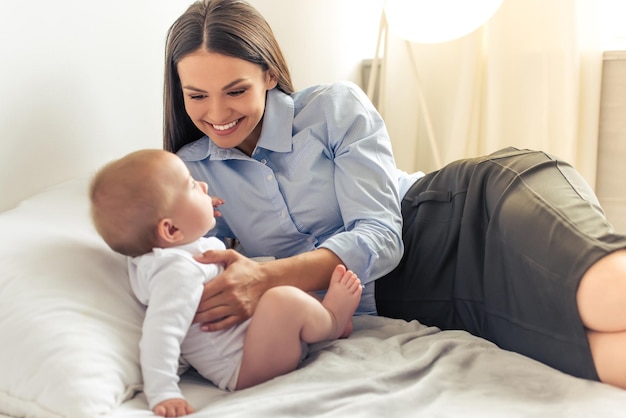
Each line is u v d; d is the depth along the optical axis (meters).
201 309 1.09
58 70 1.41
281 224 1.41
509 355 1.11
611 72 2.22
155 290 1.04
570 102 2.21
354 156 1.37
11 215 1.22
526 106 2.30
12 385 0.94
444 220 1.39
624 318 1.01
